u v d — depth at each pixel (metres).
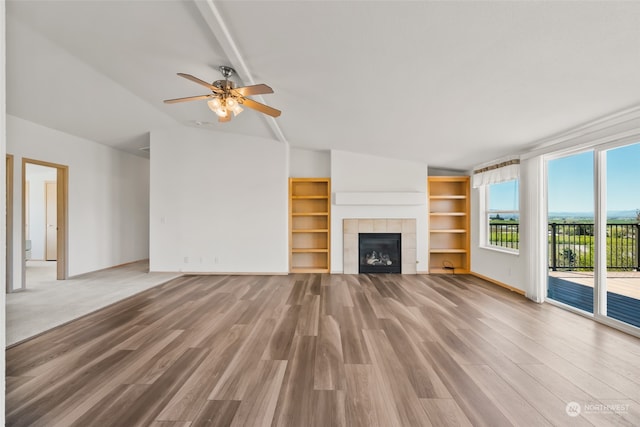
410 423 1.67
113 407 1.80
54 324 3.07
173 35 2.63
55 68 3.48
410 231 5.77
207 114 4.92
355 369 2.24
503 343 2.68
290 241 5.93
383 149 5.31
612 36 1.72
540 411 1.77
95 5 2.35
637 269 3.33
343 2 1.83
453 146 4.48
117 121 5.14
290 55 2.58
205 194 5.74
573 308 3.53
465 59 2.19
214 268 5.72
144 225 7.35
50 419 1.69
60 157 5.15
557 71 2.15
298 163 6.16
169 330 2.97
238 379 2.10
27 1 2.37
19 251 4.43
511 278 4.58
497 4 1.62
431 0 1.69
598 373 2.18
